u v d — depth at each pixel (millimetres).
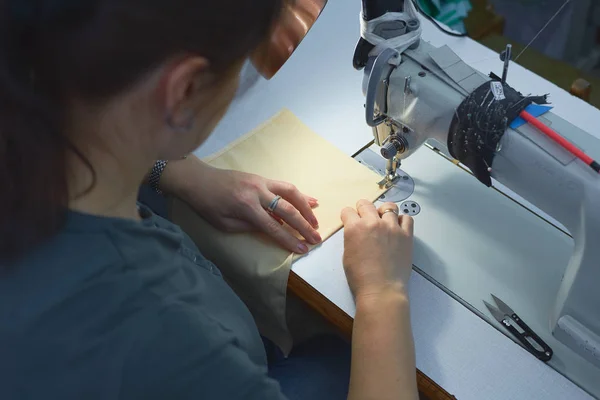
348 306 819
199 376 493
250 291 905
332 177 970
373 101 781
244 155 997
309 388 932
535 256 879
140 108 412
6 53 342
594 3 1441
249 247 890
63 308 443
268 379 541
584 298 729
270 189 912
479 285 851
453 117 754
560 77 1407
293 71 1131
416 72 781
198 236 928
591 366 766
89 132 411
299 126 1034
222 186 896
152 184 932
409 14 812
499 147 727
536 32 1466
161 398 484
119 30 348
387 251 820
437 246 895
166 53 375
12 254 416
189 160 923
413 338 769
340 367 958
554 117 732
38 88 360
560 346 785
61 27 340
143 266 499
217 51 395
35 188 384
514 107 723
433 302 834
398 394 669
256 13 396
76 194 445
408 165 995
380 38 793
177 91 406
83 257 451
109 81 374
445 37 1152
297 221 883
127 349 464
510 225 917
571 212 707
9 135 359
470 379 760
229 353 514
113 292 462
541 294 838
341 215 899
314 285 845
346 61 1147
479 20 1394
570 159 691
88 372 449
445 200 949
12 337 431
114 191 488
